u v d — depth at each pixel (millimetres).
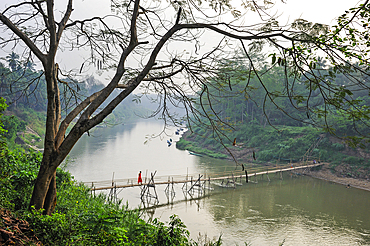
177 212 21547
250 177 34781
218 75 6527
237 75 6348
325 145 41562
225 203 24172
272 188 29812
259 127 53406
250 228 18438
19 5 6953
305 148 43531
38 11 6941
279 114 55469
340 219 20438
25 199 7477
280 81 49750
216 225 18891
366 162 35688
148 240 6914
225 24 5742
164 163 40531
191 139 63531
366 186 30875
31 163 9805
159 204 23562
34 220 5660
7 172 8062
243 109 59312
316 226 19000
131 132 81625
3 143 7961
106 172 32656
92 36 8477
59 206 8156
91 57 8727
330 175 35875
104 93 6336
